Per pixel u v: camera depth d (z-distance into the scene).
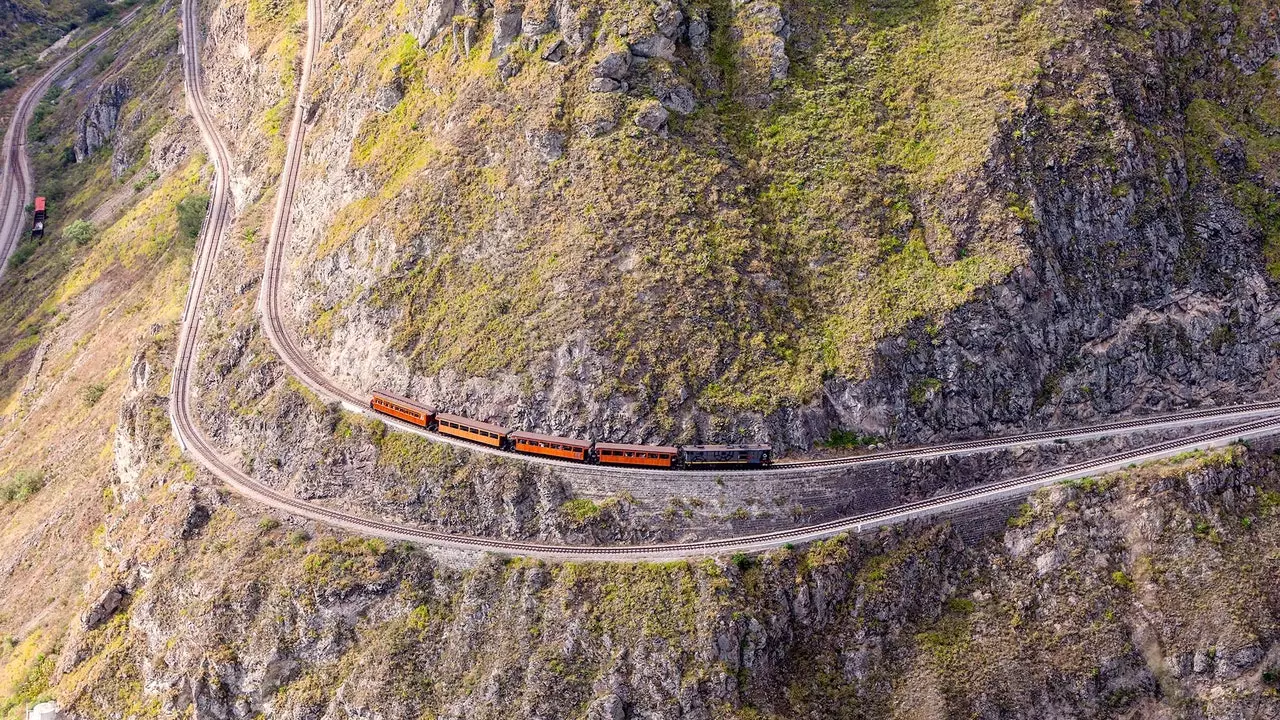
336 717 109.56
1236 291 125.88
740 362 118.94
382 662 110.38
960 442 120.25
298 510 123.62
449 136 134.62
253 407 133.88
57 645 129.25
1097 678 108.44
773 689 108.44
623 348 118.69
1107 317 124.06
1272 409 121.56
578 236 123.81
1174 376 123.75
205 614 116.19
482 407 120.94
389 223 133.12
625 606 109.56
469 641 111.06
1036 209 123.81
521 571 112.81
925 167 128.38
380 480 122.06
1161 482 114.12
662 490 115.75
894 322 120.38
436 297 127.69
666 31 130.25
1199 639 107.81
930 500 117.56
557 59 131.62
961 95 130.12
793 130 130.25
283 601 115.00
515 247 126.06
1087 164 126.19
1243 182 130.75
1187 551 111.38
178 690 114.12
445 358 123.88
